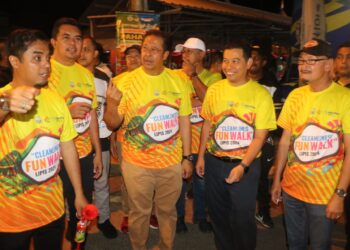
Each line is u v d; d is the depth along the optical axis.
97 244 3.93
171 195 3.29
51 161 2.21
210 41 9.91
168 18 8.33
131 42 5.27
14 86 2.10
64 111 2.31
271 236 4.18
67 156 2.41
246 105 3.02
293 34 5.62
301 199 2.71
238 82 3.07
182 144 3.39
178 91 3.23
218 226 3.34
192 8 7.00
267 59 4.19
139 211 3.23
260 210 4.40
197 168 3.44
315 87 2.67
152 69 3.13
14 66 2.06
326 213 2.58
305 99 2.71
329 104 2.60
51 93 2.27
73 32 3.13
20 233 2.15
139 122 3.12
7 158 2.09
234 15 7.98
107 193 4.12
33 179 2.15
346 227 3.28
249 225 3.15
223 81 3.21
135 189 3.19
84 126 3.25
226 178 3.13
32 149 2.12
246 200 3.09
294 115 2.79
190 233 4.24
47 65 2.08
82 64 3.90
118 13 5.20
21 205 2.13
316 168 2.63
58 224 2.31
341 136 2.58
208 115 3.28
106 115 2.99
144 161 3.15
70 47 3.12
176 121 3.22
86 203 2.46
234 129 3.06
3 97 1.70
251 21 9.07
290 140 2.81
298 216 2.82
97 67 4.41
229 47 3.03
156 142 3.14
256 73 4.14
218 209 3.29
